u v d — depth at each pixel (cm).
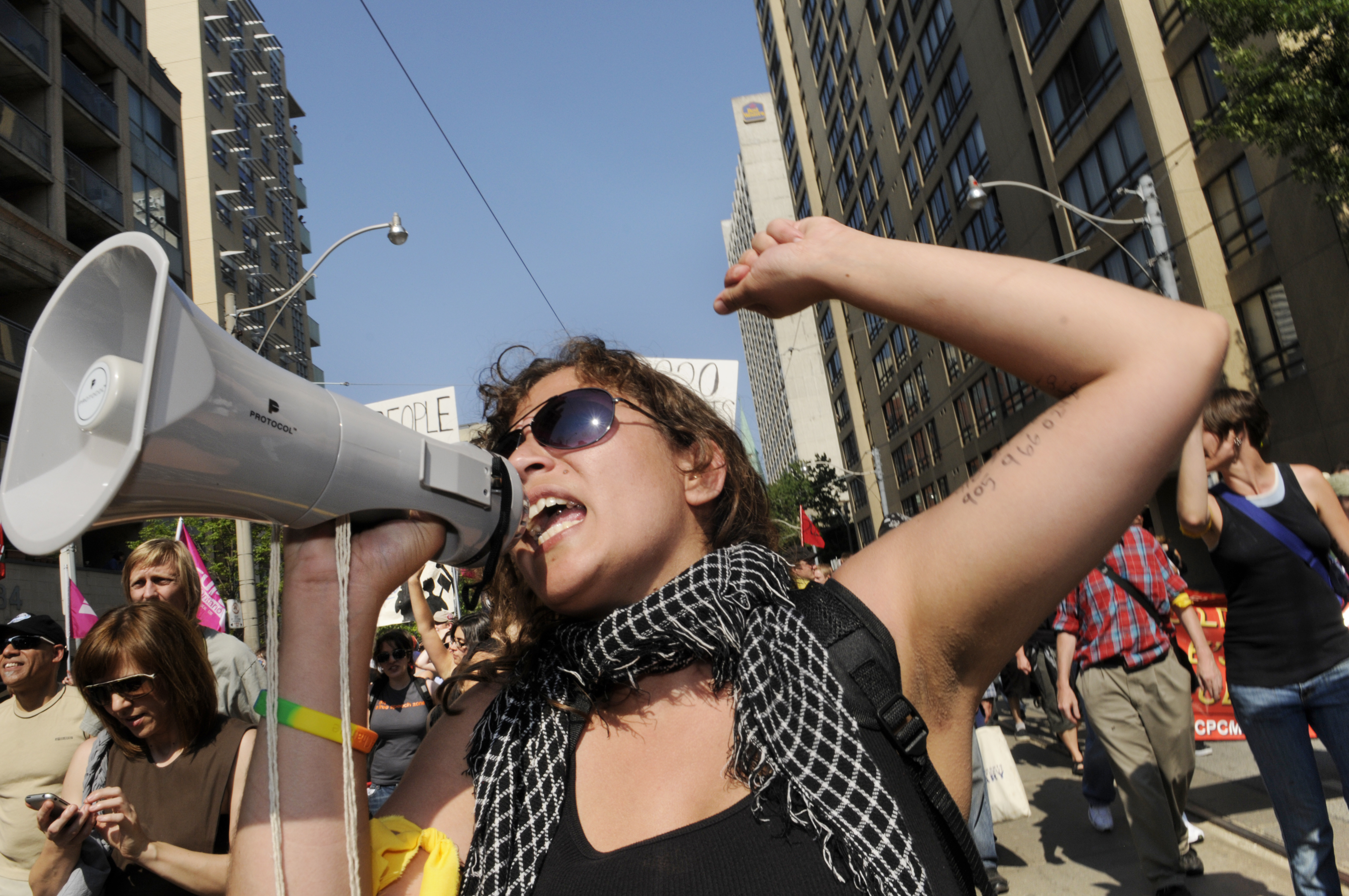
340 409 96
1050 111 2083
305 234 4212
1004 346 95
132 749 233
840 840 88
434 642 457
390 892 103
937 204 2914
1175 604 382
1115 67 1795
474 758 113
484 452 113
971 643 99
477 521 108
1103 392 91
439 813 115
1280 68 1091
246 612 1365
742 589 108
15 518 80
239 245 3412
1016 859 459
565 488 119
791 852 89
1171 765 370
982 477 99
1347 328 1385
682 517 126
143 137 2358
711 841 92
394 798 119
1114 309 92
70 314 89
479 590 116
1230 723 587
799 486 4975
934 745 101
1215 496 294
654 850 93
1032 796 591
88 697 227
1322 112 1045
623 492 119
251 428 84
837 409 5016
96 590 1861
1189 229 1650
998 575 94
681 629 105
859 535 4931
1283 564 278
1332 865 273
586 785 105
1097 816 477
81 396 78
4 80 1920
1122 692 374
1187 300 1672
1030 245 2261
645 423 126
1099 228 1430
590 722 111
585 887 93
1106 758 470
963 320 96
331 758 96
